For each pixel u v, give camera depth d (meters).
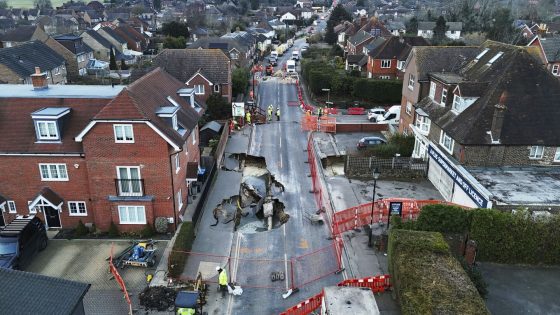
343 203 35.66
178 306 21.81
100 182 29.70
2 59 63.06
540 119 34.47
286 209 35.06
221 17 171.12
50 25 148.75
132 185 29.83
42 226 28.78
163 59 60.88
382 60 73.81
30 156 29.56
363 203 35.62
